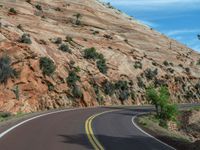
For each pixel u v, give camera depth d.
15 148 15.36
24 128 22.45
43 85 48.62
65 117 33.22
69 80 55.16
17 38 53.66
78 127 25.38
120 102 67.62
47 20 95.38
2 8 88.00
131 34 128.75
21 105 42.50
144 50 114.00
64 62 59.25
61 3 130.12
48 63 51.12
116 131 25.06
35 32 71.88
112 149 16.92
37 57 50.38
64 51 64.81
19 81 44.72
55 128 23.69
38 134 20.11
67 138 19.34
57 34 80.62
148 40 129.75
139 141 20.59
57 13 117.12
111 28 126.69
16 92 42.78
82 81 58.84
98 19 130.38
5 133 19.61
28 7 104.88
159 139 22.69
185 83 98.69
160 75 91.00
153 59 105.25
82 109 48.00
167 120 50.91
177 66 108.81
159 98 50.22
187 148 19.70
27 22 82.06
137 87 77.12
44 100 47.25
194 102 95.25
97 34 103.94
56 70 53.97
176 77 96.56
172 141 21.80
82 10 131.62
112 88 66.19
